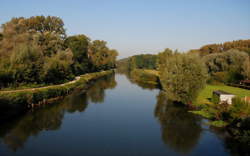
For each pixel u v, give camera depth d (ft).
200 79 90.84
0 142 51.34
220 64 195.11
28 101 80.23
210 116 76.59
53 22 230.68
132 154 46.93
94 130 62.39
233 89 148.46
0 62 98.94
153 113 83.76
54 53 154.30
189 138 57.11
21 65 100.17
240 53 186.39
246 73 156.76
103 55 310.65
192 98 92.38
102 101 106.73
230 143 53.62
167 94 100.73
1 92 80.07
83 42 215.92
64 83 141.59
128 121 72.43
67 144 51.34
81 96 118.32
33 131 59.82
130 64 458.91
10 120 67.82
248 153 47.67
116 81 217.56
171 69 97.50
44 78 115.55
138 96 125.18
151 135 59.31
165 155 46.96
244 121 55.26
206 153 48.19
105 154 46.60
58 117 74.79
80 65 210.38
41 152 46.44
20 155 44.73
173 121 72.79
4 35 120.37
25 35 127.34
